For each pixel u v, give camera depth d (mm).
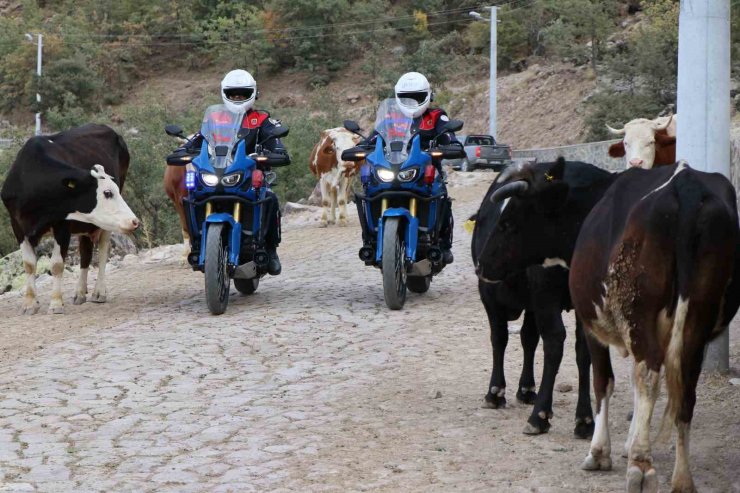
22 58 81062
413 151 13008
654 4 54312
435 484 6586
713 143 9328
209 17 89375
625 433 7742
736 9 43219
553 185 7148
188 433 7871
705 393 8766
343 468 6941
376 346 11188
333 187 24094
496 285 7949
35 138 13930
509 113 58875
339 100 71375
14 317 13836
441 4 83125
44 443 7598
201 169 13070
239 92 13742
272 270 14023
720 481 6508
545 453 7238
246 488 6543
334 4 80812
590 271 6230
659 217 5617
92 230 14297
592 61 58062
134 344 11383
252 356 10734
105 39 88875
